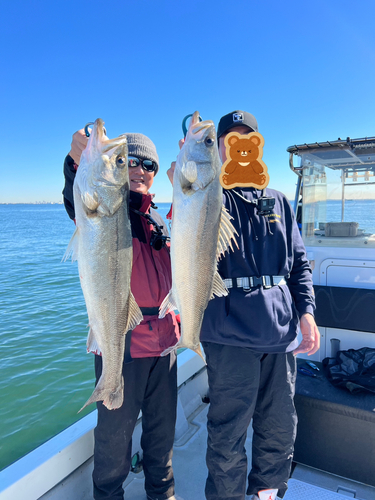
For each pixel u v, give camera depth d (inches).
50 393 219.8
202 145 58.6
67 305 406.3
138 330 71.6
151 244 75.4
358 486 82.8
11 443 176.4
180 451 98.5
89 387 226.1
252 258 68.2
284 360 71.0
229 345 66.6
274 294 68.6
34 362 259.6
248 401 66.1
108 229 57.9
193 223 59.4
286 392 71.2
